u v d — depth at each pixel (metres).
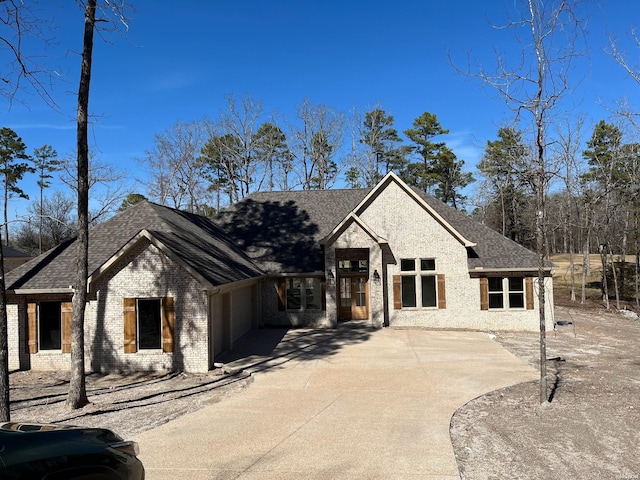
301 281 24.48
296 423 9.74
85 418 10.65
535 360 16.53
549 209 31.86
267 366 15.76
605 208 32.16
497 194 45.81
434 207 26.97
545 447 8.30
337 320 24.59
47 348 16.84
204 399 12.09
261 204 28.72
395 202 24.05
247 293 22.69
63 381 15.18
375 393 12.20
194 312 15.67
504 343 20.05
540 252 11.15
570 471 7.28
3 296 10.16
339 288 25.06
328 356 17.16
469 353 17.45
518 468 7.39
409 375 14.16
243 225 27.41
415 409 10.73
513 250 24.19
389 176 23.97
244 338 21.20
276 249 25.47
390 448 8.25
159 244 15.65
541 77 11.12
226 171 53.06
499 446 8.38
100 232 19.30
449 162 51.44
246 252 25.38
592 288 40.72
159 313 15.91
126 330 15.78
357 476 7.06
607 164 31.45
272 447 8.32
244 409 10.86
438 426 9.48
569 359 16.66
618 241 38.56
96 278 15.81
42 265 17.64
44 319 16.89
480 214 57.31
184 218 23.02
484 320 23.34
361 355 17.23
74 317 11.77
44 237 56.09
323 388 12.79
